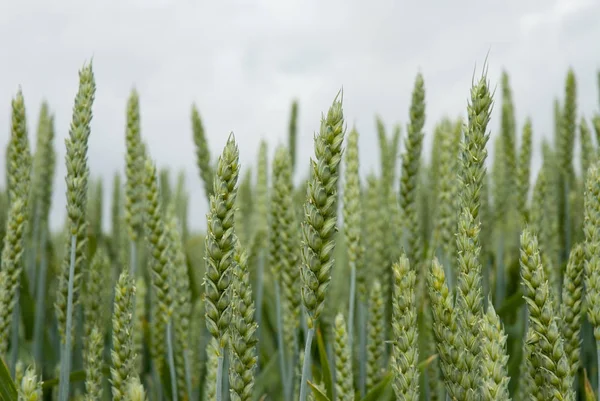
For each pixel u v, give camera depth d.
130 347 0.54
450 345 0.49
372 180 0.80
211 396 0.60
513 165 0.84
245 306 0.49
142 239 0.93
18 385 0.59
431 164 0.93
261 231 0.84
